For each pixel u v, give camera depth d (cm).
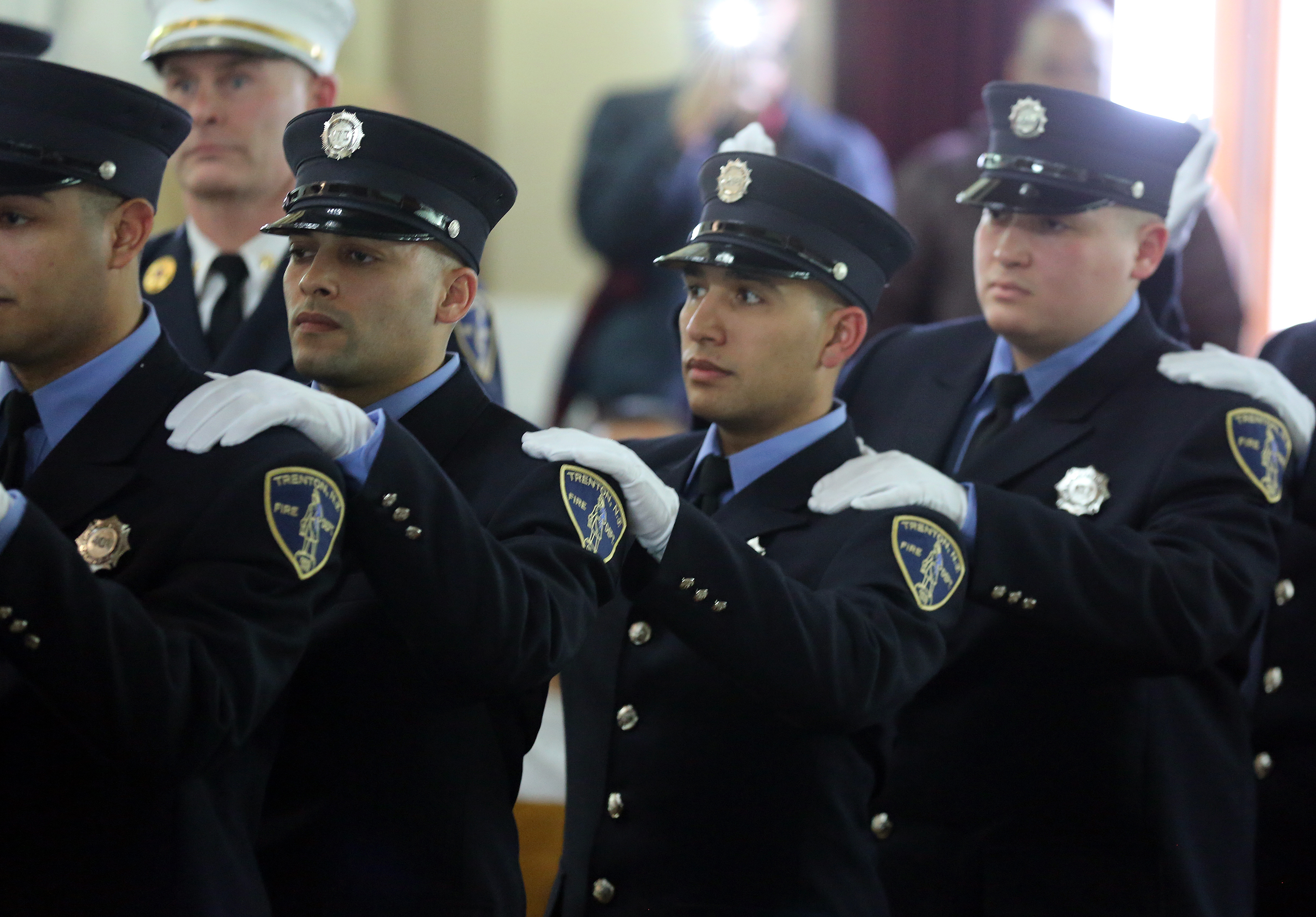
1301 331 863
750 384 662
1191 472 722
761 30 1620
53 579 457
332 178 589
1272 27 1520
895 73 1720
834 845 639
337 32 880
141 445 525
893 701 612
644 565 594
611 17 1702
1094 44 1250
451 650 528
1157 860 707
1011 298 759
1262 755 801
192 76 839
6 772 507
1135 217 768
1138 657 676
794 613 587
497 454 608
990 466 759
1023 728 720
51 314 520
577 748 684
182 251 854
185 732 473
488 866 582
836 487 666
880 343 869
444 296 606
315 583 513
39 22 1517
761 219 661
